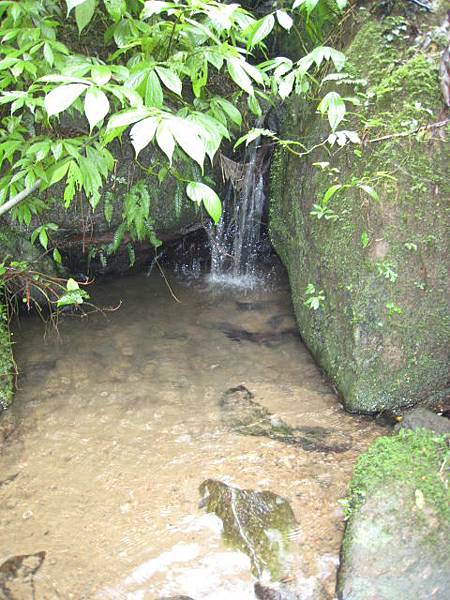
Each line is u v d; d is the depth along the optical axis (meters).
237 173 4.23
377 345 2.92
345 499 2.45
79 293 3.07
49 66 2.52
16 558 2.27
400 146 2.81
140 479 2.65
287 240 3.85
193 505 2.51
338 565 2.21
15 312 3.84
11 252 3.71
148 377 3.37
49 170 2.58
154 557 2.28
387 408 2.99
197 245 4.67
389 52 2.95
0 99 2.24
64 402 3.15
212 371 3.43
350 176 3.01
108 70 1.92
